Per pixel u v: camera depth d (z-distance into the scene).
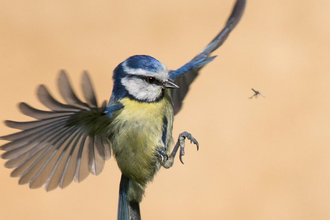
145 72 2.23
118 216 2.24
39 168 2.20
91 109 2.18
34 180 2.20
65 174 2.21
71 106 2.18
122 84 2.23
